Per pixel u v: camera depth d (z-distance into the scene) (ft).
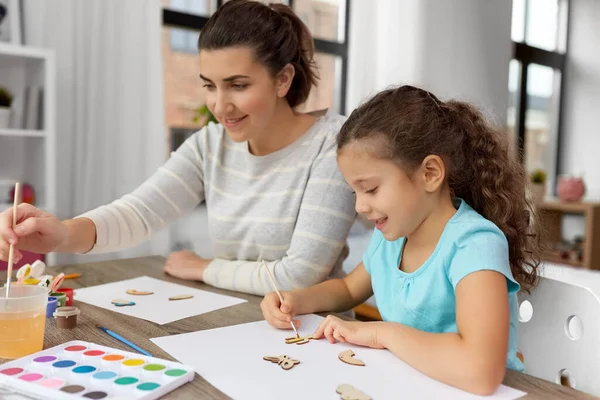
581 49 13.83
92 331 2.67
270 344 2.55
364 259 3.31
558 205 11.89
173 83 9.48
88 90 7.88
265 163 3.95
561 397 2.06
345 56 11.12
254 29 3.42
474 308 2.29
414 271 2.88
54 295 3.01
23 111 7.31
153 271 4.07
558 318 2.79
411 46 10.74
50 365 2.16
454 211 2.82
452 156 2.77
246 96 3.46
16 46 6.79
